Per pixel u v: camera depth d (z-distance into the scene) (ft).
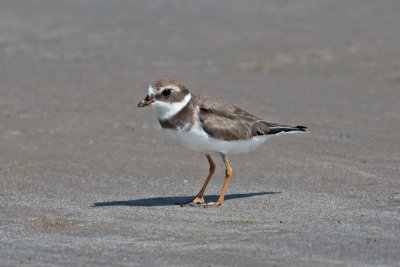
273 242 28.14
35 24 91.09
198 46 79.97
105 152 45.83
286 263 25.61
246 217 32.37
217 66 71.61
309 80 65.77
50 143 47.98
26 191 37.78
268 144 46.62
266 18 91.86
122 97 60.64
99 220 32.07
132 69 71.05
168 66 71.97
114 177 40.63
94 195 37.04
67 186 38.81
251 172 41.14
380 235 28.78
